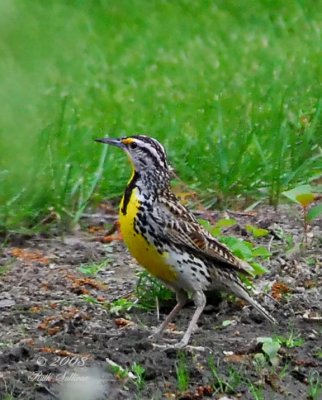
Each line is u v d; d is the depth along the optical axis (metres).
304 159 14.44
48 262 12.17
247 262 10.99
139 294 10.90
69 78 19.91
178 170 14.37
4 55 21.22
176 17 24.22
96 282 11.51
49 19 23.80
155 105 17.62
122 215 9.97
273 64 19.58
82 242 12.84
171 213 9.88
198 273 9.95
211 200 13.85
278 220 13.18
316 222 13.04
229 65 20.17
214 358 9.54
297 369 9.44
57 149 14.46
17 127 16.05
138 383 9.12
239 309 10.68
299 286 11.22
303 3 24.36
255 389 9.14
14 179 13.56
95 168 14.32
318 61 19.53
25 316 10.66
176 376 9.27
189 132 15.70
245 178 14.01
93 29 23.56
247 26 23.41
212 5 24.77
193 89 18.59
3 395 8.84
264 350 9.53
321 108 15.19
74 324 10.39
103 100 18.08
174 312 10.16
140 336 10.06
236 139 14.72
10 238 12.95
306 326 10.29
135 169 10.02
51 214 13.33
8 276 11.76
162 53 21.61
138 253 9.98
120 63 20.95
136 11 24.72
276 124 14.90
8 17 23.50
